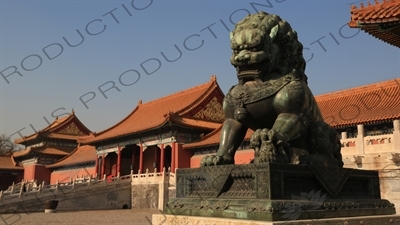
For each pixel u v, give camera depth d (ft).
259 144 18.63
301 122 20.06
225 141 21.24
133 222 83.15
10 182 261.65
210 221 17.31
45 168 247.09
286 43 21.94
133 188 141.69
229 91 22.09
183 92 195.83
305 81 23.11
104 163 197.88
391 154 69.00
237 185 17.97
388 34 51.13
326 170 18.81
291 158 19.79
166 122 152.56
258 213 15.71
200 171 19.77
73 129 266.16
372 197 21.33
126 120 211.20
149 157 185.57
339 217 17.95
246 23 21.36
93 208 130.00
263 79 21.29
